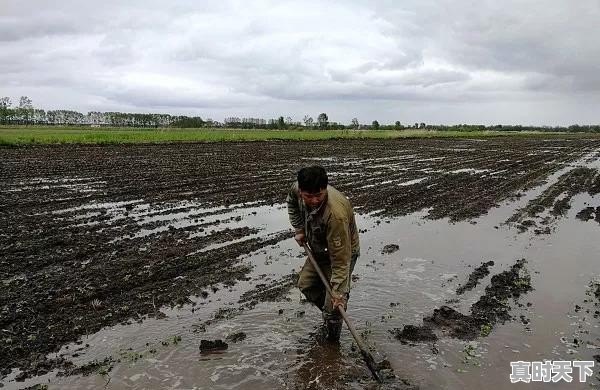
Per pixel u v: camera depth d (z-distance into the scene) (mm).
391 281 6879
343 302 4680
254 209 11789
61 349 4859
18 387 4219
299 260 7734
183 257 7734
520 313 5863
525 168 22891
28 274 6906
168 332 5219
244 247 8375
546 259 8016
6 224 9719
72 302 5930
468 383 4398
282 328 5344
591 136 83250
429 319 5586
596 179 18703
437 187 15930
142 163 21203
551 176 19641
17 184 14742
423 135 65688
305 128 99812
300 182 4359
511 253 8352
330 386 4312
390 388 4297
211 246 8438
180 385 4281
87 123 117812
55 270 7086
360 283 6766
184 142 36594
